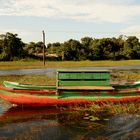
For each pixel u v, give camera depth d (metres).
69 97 17.23
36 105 17.50
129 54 91.62
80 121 14.30
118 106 16.80
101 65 67.25
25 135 12.10
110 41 94.06
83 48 89.56
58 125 13.62
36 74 41.91
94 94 17.31
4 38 85.75
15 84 18.89
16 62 74.12
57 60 83.75
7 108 17.69
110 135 11.99
